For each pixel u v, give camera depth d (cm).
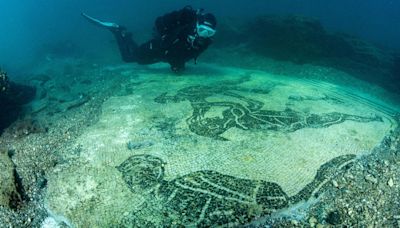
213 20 628
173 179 338
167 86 649
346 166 374
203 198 310
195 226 279
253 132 438
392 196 335
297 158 381
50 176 361
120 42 870
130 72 815
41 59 1365
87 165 372
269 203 307
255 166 361
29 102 664
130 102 560
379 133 466
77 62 1134
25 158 403
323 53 982
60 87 755
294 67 874
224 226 281
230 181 334
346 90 684
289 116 495
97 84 733
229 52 1045
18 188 336
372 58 993
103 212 298
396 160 402
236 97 574
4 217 306
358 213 310
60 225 294
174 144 408
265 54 1003
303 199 316
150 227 278
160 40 716
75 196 321
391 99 697
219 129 446
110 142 420
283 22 1055
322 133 446
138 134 438
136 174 349
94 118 509
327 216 303
